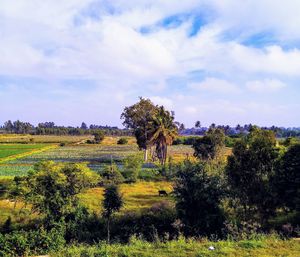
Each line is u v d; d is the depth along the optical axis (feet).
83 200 103.60
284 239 45.19
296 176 73.00
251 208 80.38
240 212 78.95
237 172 78.43
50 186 90.68
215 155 190.08
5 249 62.39
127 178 163.32
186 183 76.38
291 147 75.72
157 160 278.67
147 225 79.97
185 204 75.41
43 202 88.89
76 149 422.41
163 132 225.76
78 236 78.48
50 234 71.10
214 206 74.84
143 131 268.00
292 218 74.43
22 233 69.15
